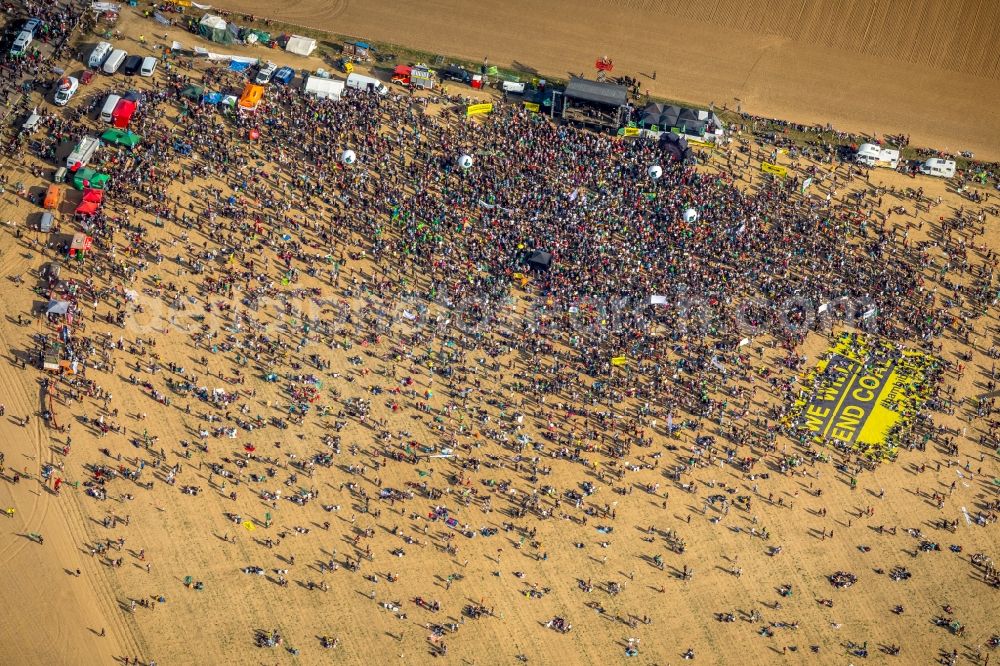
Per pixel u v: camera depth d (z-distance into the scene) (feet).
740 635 360.69
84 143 403.95
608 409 384.47
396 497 369.71
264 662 347.97
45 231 392.68
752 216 413.59
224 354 383.24
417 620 355.97
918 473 382.83
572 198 410.52
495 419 381.19
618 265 401.90
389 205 407.44
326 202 407.85
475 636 355.56
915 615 365.61
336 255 399.65
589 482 375.66
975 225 421.18
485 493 372.17
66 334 378.94
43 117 412.16
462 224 406.00
